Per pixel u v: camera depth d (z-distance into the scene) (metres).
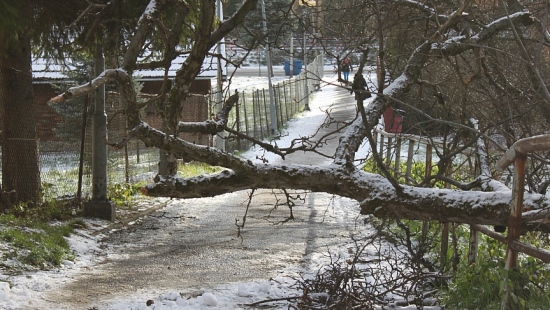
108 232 11.81
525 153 4.32
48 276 8.40
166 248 10.38
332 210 13.95
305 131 34.78
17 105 12.81
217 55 6.70
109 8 7.13
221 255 9.69
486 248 7.67
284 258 9.35
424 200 5.36
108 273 8.70
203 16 6.09
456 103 7.69
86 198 13.52
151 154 21.23
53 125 21.33
